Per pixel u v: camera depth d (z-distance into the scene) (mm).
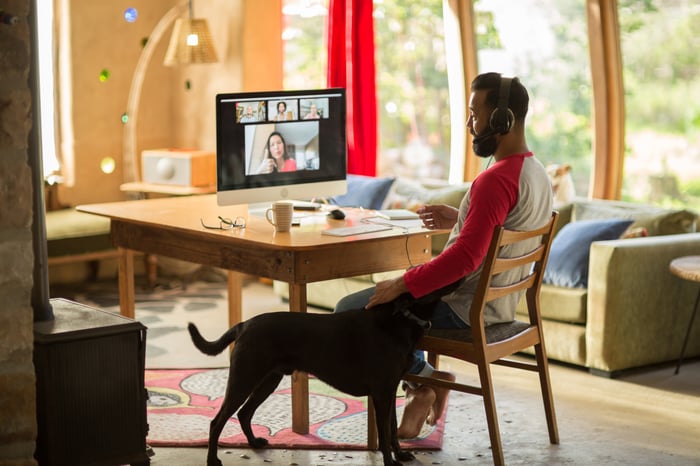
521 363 3381
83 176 6336
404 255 3615
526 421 3609
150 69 6543
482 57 5879
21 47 2574
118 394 2873
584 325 4305
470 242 2912
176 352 4516
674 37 5004
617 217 4820
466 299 3107
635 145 5281
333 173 3943
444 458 3227
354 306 3246
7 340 2617
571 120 5500
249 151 3697
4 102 2555
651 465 3170
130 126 6293
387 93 6285
